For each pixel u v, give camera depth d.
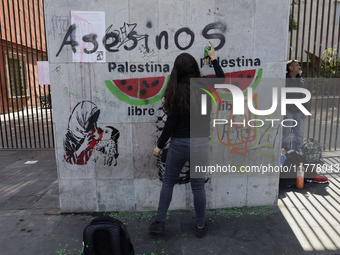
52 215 3.07
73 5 2.74
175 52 2.86
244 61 2.93
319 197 3.49
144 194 3.12
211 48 2.74
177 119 2.45
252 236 2.63
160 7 2.78
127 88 2.90
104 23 2.78
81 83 2.88
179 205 3.17
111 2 2.75
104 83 2.89
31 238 2.61
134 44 2.83
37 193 3.71
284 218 2.96
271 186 3.21
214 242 2.54
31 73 13.12
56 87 2.88
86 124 2.96
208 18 2.83
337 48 4.98
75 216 3.05
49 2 2.73
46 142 6.99
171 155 2.53
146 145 3.02
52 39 2.79
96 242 2.06
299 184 3.76
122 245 2.12
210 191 3.17
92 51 2.83
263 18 2.86
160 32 2.82
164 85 2.90
